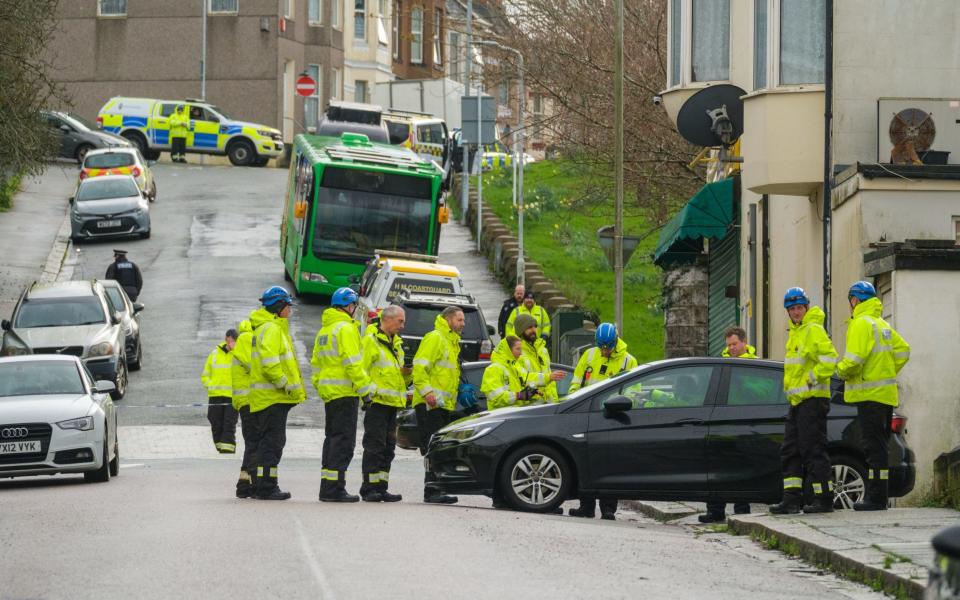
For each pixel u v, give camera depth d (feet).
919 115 174.60
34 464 159.74
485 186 523.70
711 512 138.10
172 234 436.35
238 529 110.01
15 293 348.18
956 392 143.23
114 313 268.62
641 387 134.10
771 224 213.25
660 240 257.96
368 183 337.31
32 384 172.55
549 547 104.53
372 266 278.26
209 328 313.73
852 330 124.36
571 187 403.95
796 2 180.45
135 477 173.27
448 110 608.60
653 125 305.73
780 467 131.03
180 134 574.56
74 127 543.39
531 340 151.02
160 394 255.29
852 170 163.63
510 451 132.77
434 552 99.04
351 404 134.92
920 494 141.28
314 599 80.79
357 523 114.62
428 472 138.21
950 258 143.43
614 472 132.16
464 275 382.83
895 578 90.07
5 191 461.78
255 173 565.53
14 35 286.87
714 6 209.26
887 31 176.24
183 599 81.00
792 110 180.04
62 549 101.14
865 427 126.41
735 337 157.48
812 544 104.58
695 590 88.74
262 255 408.26
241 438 230.27
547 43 323.37
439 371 146.51
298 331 309.63
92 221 413.59
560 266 388.37
